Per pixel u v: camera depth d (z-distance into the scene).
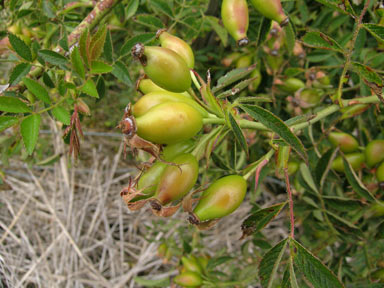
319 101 0.24
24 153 0.28
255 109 0.14
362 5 0.16
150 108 0.13
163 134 0.12
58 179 0.38
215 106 0.14
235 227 0.37
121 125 0.12
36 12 0.21
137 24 0.27
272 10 0.17
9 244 0.35
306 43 0.17
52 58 0.16
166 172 0.13
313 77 0.24
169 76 0.13
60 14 0.21
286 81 0.24
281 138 0.14
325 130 0.22
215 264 0.25
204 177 0.26
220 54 0.28
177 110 0.12
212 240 0.37
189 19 0.23
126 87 0.35
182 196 0.13
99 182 0.39
